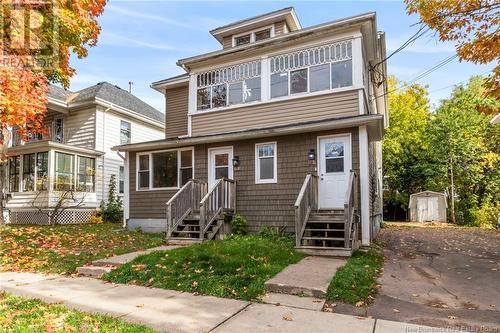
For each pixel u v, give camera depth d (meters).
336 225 8.64
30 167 16.89
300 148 9.89
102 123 18.69
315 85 10.48
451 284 5.52
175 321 3.93
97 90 19.91
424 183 23.67
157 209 12.34
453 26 7.05
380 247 9.11
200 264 6.29
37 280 5.96
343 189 9.23
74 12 9.03
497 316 4.11
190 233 9.72
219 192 10.04
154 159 12.66
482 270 6.48
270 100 11.05
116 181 19.39
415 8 7.23
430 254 8.16
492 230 14.23
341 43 10.21
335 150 9.48
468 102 22.69
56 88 20.20
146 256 7.04
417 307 4.45
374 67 12.95
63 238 10.31
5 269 6.74
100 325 3.75
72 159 17.00
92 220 16.75
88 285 5.61
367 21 9.80
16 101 6.97
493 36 6.85
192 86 12.63
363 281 5.45
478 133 21.89
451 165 21.94
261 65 11.41
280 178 10.09
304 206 8.45
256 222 10.28
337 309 4.37
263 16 13.15
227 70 12.07
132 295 5.00
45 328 3.64
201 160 11.58
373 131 9.80
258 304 4.55
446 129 22.02
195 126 12.34
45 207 15.72
